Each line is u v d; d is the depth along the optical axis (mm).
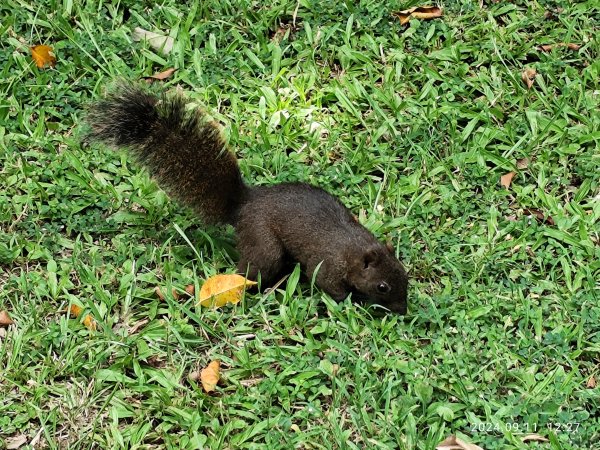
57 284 1810
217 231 1891
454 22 2160
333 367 1729
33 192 1909
